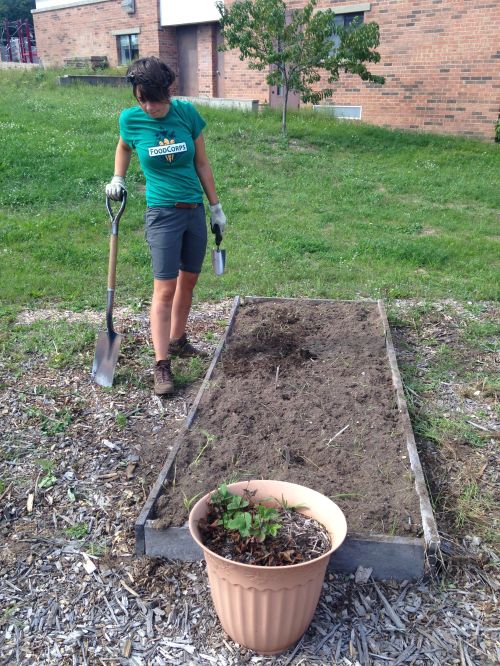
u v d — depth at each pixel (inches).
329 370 175.2
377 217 370.3
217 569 90.4
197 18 764.0
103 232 325.7
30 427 154.0
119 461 141.4
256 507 103.2
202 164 169.6
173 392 167.8
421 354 196.5
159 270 163.5
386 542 108.1
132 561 113.7
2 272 265.1
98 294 247.1
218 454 136.5
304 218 363.3
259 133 558.9
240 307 226.2
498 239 337.1
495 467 141.0
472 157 522.6
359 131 592.1
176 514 116.8
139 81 144.8
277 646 95.0
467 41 560.7
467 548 117.0
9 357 189.8
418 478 126.5
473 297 249.8
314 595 92.7
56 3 964.6
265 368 175.5
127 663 95.4
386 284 262.1
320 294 248.8
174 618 102.6
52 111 594.2
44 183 394.0
